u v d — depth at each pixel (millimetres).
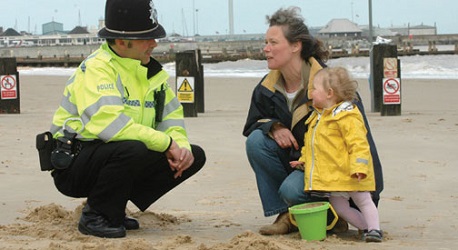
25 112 13812
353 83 4367
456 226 4898
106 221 4488
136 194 4797
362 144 4250
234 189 6340
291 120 4695
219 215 5316
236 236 4254
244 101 16484
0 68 13312
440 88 19172
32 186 6398
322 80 4371
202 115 12844
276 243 4102
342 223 4691
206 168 7340
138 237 4508
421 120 11281
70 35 122438
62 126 4500
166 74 4688
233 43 74625
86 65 4457
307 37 4625
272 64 4645
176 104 4777
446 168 7234
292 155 4645
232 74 32344
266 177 4715
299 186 4492
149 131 4375
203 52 68688
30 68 52812
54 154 4453
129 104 4484
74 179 4480
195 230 4773
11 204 5605
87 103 4359
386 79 12117
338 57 55625
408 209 5488
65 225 4801
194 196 6051
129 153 4320
